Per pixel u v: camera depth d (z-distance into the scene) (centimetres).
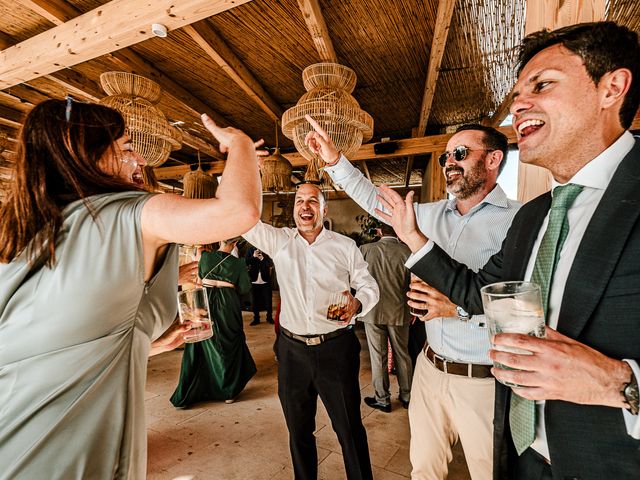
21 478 60
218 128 81
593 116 72
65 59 254
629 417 56
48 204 65
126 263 67
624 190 64
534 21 123
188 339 110
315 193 198
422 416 144
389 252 281
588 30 70
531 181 130
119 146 82
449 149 151
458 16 257
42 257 65
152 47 308
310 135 178
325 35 257
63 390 63
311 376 176
